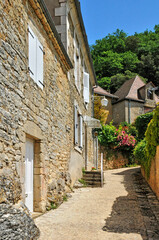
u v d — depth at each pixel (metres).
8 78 3.89
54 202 6.13
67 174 8.07
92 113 16.36
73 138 9.44
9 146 3.85
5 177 3.62
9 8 4.02
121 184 10.48
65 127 8.09
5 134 3.71
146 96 27.45
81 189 9.01
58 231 4.37
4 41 3.78
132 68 38.62
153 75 39.09
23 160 4.41
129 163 19.11
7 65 3.86
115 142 18.12
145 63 39.31
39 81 5.50
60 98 7.50
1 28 3.68
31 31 5.08
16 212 3.54
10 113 3.92
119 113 26.64
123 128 22.70
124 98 26.06
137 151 12.75
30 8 5.16
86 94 12.83
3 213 3.27
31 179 5.39
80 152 10.81
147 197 7.72
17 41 4.32
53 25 6.12
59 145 7.26
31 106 4.97
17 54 4.29
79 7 9.06
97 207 6.34
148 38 45.22
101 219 5.26
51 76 6.59
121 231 4.48
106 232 4.41
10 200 3.71
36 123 5.27
